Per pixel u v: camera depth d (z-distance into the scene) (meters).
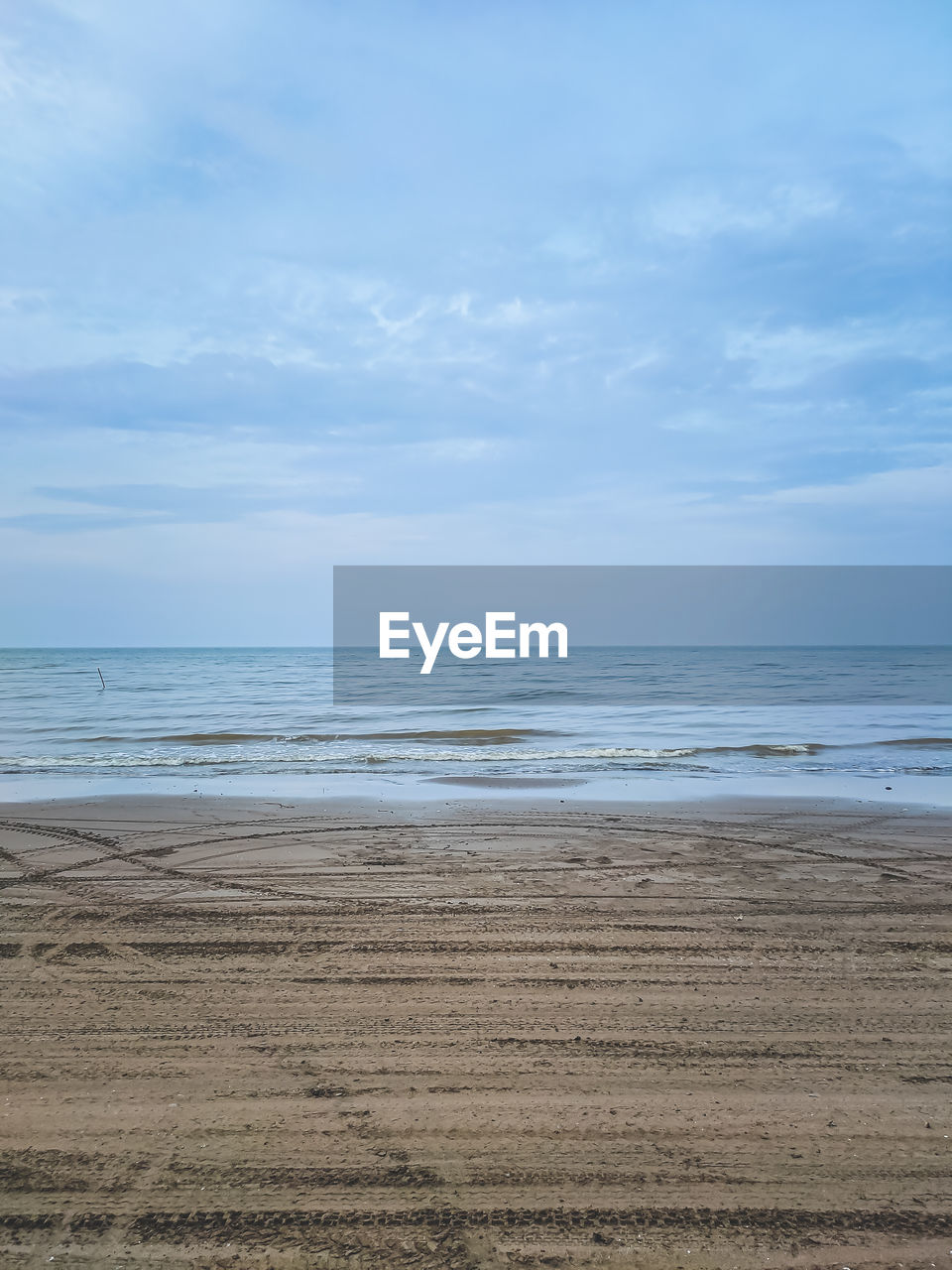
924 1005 4.13
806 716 23.48
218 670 55.56
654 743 17.34
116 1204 2.57
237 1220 2.49
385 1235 2.42
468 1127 2.99
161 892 6.27
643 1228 2.46
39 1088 3.28
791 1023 3.91
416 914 5.71
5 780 12.46
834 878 6.69
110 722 22.34
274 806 10.08
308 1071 3.43
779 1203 2.58
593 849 7.73
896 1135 2.96
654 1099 3.19
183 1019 3.95
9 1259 2.33
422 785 11.91
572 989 4.34
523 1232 2.44
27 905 5.92
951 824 9.01
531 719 22.81
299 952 4.94
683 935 5.25
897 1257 2.34
